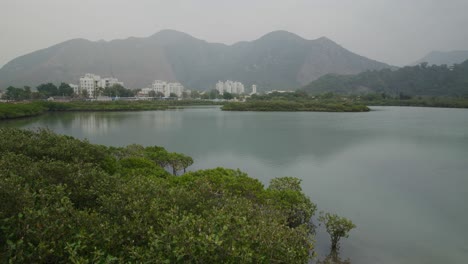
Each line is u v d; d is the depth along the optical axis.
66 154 17.11
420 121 84.69
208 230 8.82
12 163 13.02
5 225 8.52
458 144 47.03
